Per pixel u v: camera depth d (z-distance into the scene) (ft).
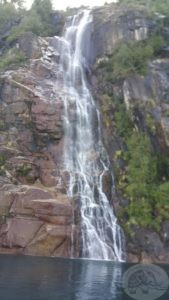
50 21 147.33
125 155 107.24
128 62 116.16
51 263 80.38
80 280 64.90
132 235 95.61
